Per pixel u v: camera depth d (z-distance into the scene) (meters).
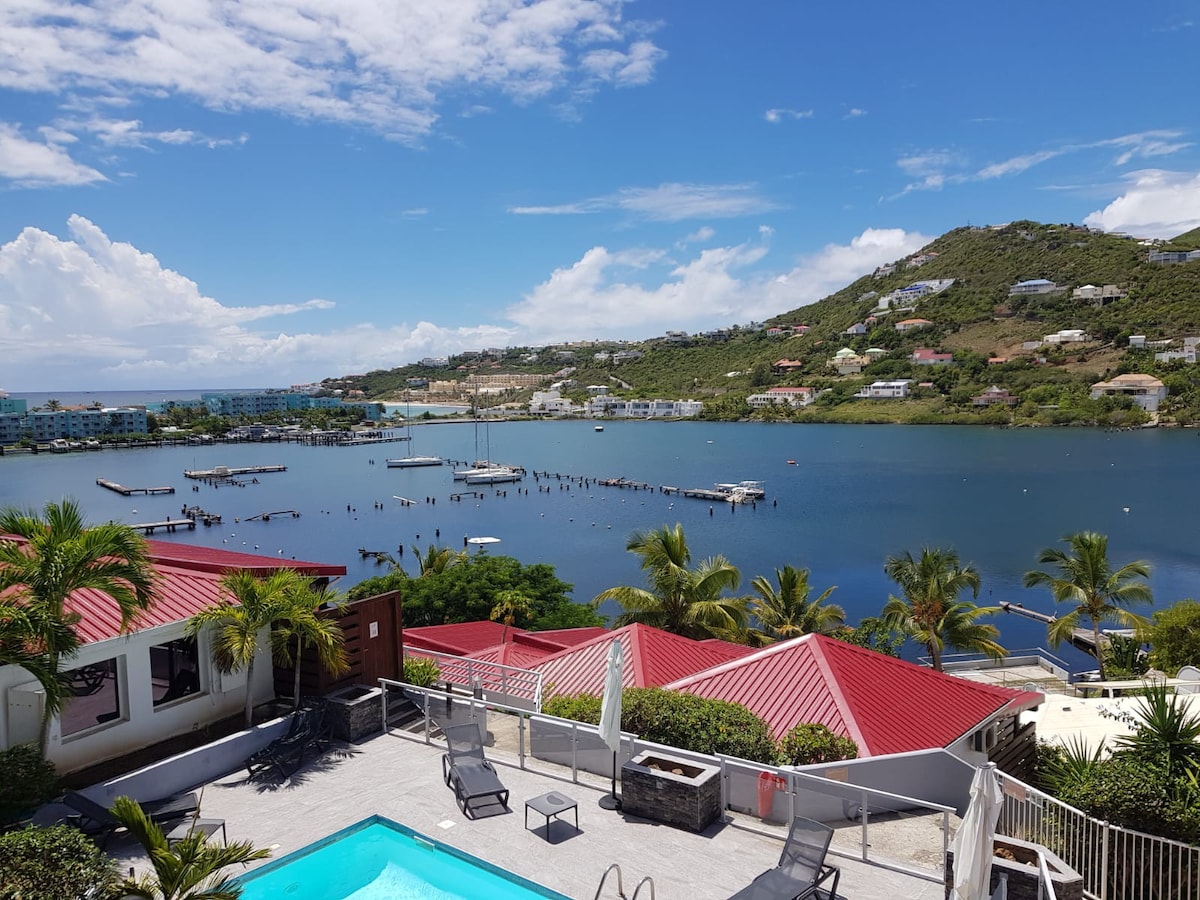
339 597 14.05
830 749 12.28
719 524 105.75
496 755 12.08
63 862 6.91
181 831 9.25
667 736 11.62
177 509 126.25
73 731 11.16
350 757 11.85
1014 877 7.91
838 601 70.06
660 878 8.49
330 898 8.54
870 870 8.81
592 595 74.31
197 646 12.66
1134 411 197.38
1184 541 87.19
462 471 170.00
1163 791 10.08
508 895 8.55
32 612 9.26
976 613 37.38
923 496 122.88
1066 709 21.66
